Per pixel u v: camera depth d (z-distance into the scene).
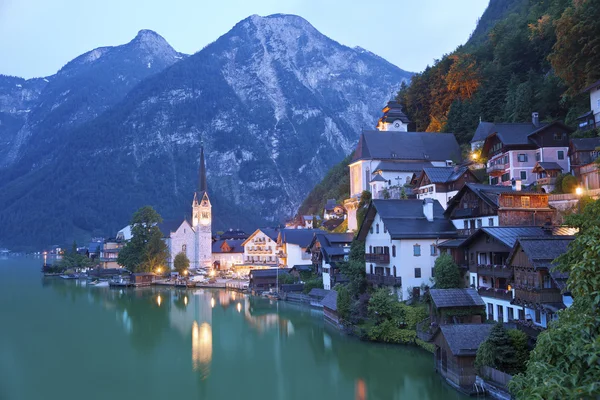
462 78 133.62
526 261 45.19
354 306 69.62
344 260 93.62
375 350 59.31
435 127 137.50
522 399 16.91
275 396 48.31
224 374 55.91
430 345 55.47
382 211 71.31
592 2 80.81
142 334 76.69
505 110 109.94
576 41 81.88
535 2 146.50
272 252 156.25
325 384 50.94
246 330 78.06
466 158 113.50
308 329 76.62
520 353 40.84
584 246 21.23
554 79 100.56
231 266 173.75
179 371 57.62
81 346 69.81
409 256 66.44
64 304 107.56
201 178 197.50
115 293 128.38
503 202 60.31
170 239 175.88
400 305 62.78
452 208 70.62
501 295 50.56
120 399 48.75
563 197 62.59
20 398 49.34
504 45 128.62
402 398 45.12
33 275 186.50
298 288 110.25
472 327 45.44
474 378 42.22
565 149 80.12
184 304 106.56
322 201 190.62
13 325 83.81
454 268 60.78
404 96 162.88
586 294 18.77
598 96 77.19
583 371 16.45
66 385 53.41
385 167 114.50
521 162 82.25
